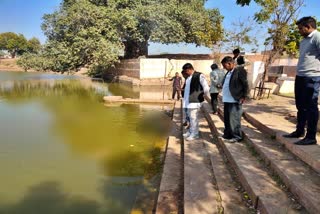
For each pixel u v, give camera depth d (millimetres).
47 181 5496
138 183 5383
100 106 13852
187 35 27859
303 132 4637
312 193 3141
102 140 8117
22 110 12758
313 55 4016
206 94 6461
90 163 6395
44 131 9094
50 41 28797
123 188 5199
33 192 5059
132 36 26453
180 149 6625
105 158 6715
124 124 10055
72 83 27953
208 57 30156
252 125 6496
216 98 8508
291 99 9797
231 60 5656
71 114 11797
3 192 5043
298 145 4316
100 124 10031
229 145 5426
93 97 17312
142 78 24906
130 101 14922
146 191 5012
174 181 4902
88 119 10828
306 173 3674
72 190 5121
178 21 26594
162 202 4211
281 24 9844
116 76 30500
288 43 10250
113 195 4945
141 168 6090
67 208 4527
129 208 4527
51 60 30172
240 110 5602
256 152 4910
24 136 8516
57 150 7277
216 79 8320
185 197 3883
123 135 8648
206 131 7359
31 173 5848
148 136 8531
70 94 18953
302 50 4156
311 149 4094
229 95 5602
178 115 10805
